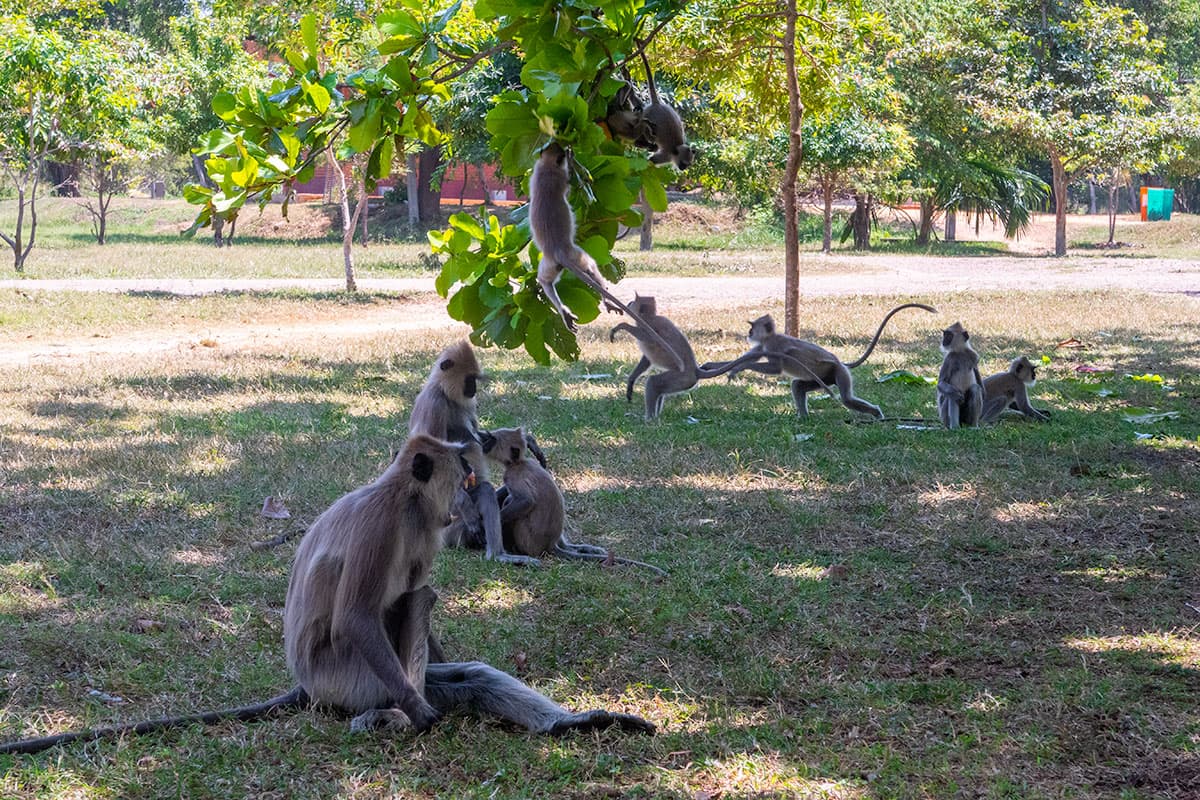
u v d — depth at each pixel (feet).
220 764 14.51
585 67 12.91
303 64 13.92
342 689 15.39
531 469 24.12
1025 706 16.79
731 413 40.34
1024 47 148.66
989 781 14.47
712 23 47.44
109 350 56.44
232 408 39.45
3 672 17.30
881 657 18.86
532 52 13.14
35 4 103.50
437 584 21.91
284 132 13.73
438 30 13.87
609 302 12.82
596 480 29.94
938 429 37.37
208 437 34.04
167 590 21.09
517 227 13.67
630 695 17.19
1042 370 49.67
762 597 21.36
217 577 21.85
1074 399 43.16
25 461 30.63
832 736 15.85
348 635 14.66
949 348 38.04
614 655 18.65
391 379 46.55
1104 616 20.74
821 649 19.15
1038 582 22.58
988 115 140.77
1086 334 62.08
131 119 97.81
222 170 13.42
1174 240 174.60
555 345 13.87
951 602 21.29
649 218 140.26
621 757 14.97
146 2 173.37
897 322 67.31
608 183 13.15
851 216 155.33
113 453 31.50
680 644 19.13
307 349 55.77
